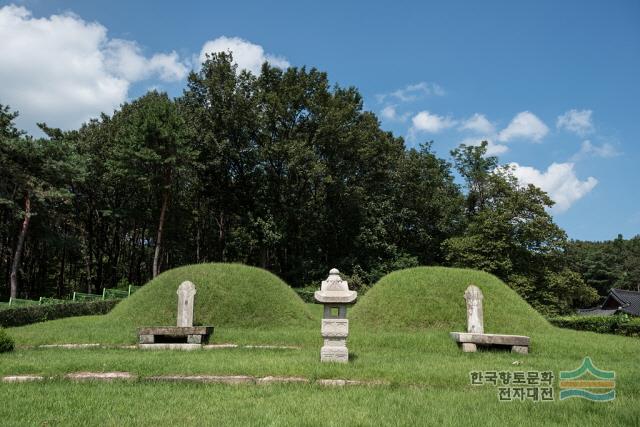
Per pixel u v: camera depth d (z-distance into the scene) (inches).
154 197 1384.1
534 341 502.0
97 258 1566.2
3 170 1082.1
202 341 499.5
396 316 605.3
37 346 479.2
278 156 1355.8
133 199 1480.1
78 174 1167.0
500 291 641.6
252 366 348.2
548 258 1245.1
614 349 485.7
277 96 1379.2
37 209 1193.4
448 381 322.3
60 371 337.4
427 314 597.9
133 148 1164.5
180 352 443.5
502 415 241.4
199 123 1347.2
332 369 343.0
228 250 1590.8
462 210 1571.1
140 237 1699.1
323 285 393.7
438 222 1581.0
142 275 1779.0
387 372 338.3
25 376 327.0
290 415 237.3
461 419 233.0
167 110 1187.9
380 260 1477.6
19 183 1093.8
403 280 663.1
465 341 470.9
